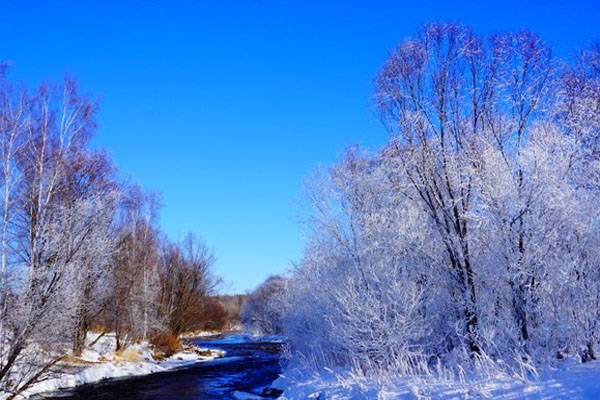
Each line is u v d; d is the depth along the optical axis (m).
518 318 12.60
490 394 9.71
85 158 19.77
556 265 11.81
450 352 15.27
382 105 15.72
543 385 9.34
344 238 17.92
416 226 15.75
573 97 14.23
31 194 17.47
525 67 14.27
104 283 22.94
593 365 10.20
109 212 20.27
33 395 19.39
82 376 23.59
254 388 21.44
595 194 12.25
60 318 16.80
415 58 15.32
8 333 16.28
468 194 14.37
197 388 21.86
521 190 12.77
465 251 14.42
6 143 17.02
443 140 14.97
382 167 16.61
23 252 16.94
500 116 14.40
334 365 18.92
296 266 21.95
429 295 15.64
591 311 11.20
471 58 14.81
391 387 12.53
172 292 44.34
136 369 27.66
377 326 14.73
